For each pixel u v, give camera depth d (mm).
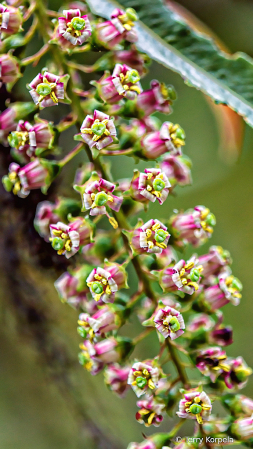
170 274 282
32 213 307
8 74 282
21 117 283
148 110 288
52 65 287
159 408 283
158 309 281
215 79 288
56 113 321
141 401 284
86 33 279
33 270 323
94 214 276
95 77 315
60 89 278
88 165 290
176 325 278
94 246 290
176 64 288
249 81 288
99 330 285
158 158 293
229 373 287
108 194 278
